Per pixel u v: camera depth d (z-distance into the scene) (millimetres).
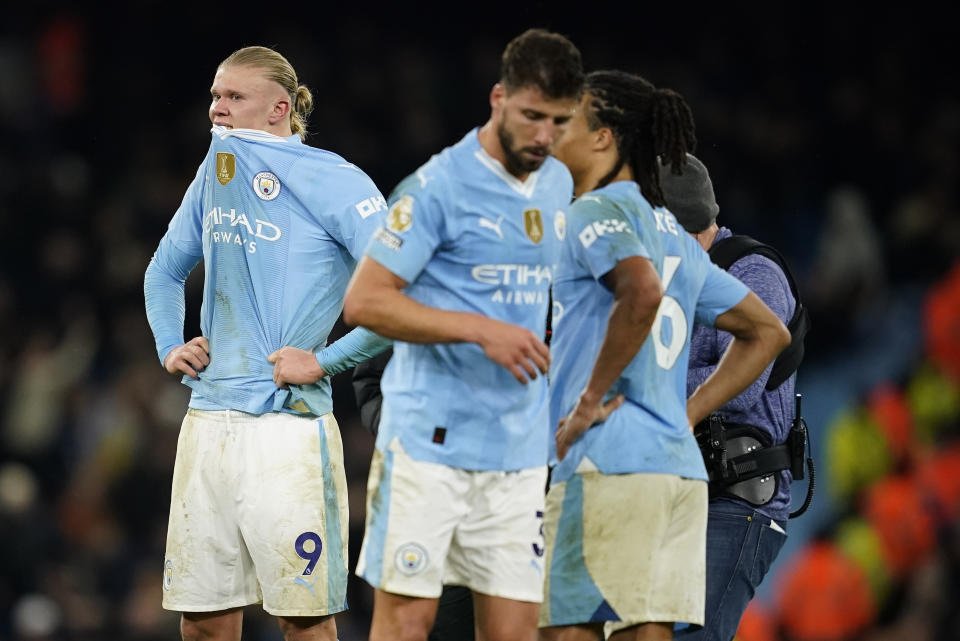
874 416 37125
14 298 42625
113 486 34875
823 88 50375
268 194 14438
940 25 50969
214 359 14578
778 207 46219
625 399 13227
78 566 31891
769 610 33375
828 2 51406
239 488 14250
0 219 43656
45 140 48281
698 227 15352
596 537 13047
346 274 14742
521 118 11852
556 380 13578
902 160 47594
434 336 11930
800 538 35312
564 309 13570
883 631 31984
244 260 14461
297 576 14117
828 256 43562
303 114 15781
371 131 46656
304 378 14133
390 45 50281
